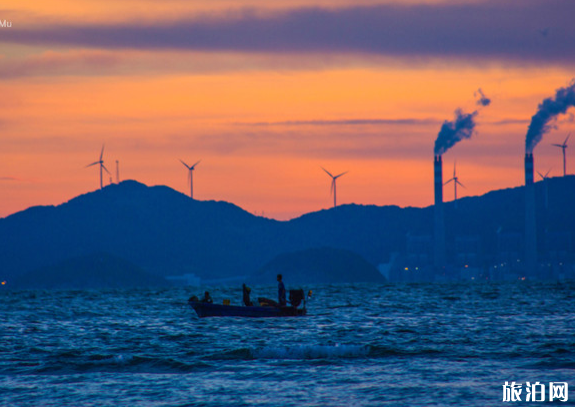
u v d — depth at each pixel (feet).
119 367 474.90
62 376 450.71
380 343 582.76
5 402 386.52
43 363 491.72
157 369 469.16
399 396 393.09
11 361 502.79
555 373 449.06
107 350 556.51
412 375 446.60
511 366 473.67
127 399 390.83
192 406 376.27
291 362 492.95
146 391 408.46
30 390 412.57
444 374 448.65
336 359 501.56
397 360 497.87
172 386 420.36
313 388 412.98
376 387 413.80
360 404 378.12
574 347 545.85
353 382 427.33
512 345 563.89
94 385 424.46
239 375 449.48
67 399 391.65
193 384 425.28
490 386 414.62
